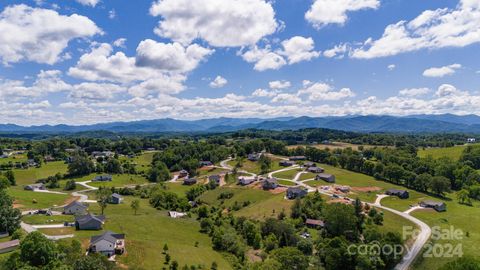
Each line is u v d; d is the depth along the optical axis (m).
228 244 106.44
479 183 192.00
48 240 71.81
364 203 154.88
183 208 156.25
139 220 120.44
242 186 190.88
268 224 116.19
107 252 83.75
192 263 88.44
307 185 185.62
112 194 162.38
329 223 113.88
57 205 146.38
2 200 100.62
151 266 81.81
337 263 92.44
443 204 150.12
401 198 169.12
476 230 120.38
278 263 88.06
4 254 79.75
